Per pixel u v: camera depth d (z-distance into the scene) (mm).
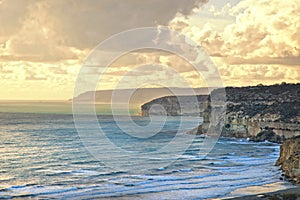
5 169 55938
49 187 43719
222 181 48375
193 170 56688
